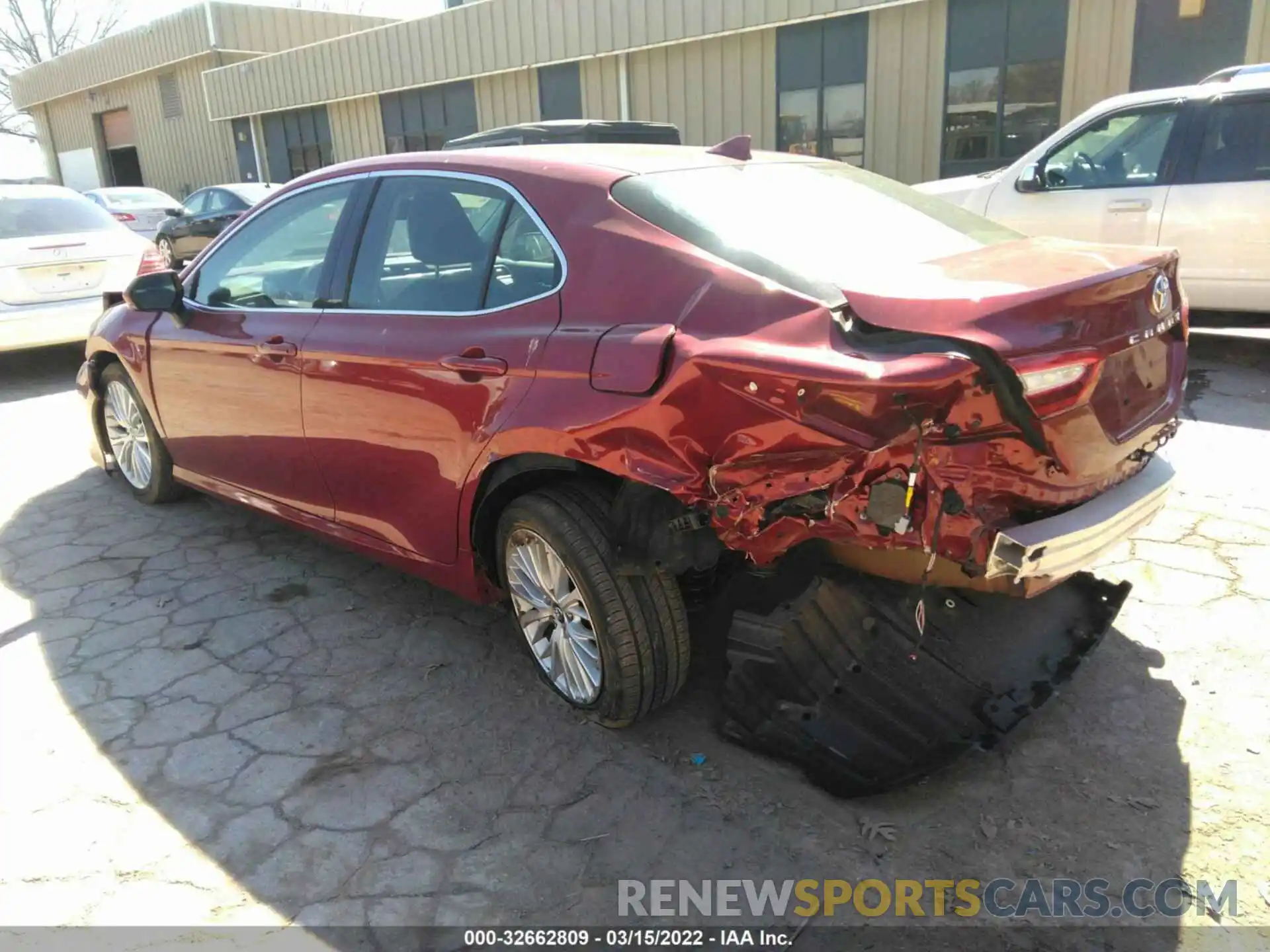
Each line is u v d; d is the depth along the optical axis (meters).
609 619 2.78
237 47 23.72
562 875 2.45
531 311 2.89
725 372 2.34
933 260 2.75
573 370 2.68
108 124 29.47
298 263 3.74
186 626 3.75
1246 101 6.27
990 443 2.25
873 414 2.17
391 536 3.49
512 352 2.85
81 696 3.28
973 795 2.68
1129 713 2.98
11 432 6.57
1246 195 6.23
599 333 2.67
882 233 2.97
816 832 2.57
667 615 2.83
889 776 2.63
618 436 2.57
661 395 2.46
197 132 25.34
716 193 2.98
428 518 3.27
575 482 2.92
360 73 18.91
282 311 3.74
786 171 3.37
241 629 3.72
